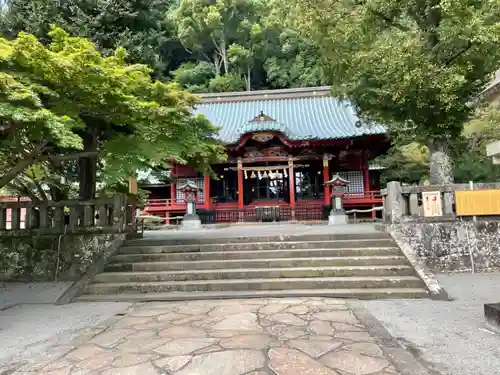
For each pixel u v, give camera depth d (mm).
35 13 11750
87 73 6559
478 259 7996
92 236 8773
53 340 4609
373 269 7000
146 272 7547
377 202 20844
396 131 13625
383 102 10273
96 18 12586
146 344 4230
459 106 9094
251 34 37969
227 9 38156
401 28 10031
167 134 8016
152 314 5566
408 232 8219
